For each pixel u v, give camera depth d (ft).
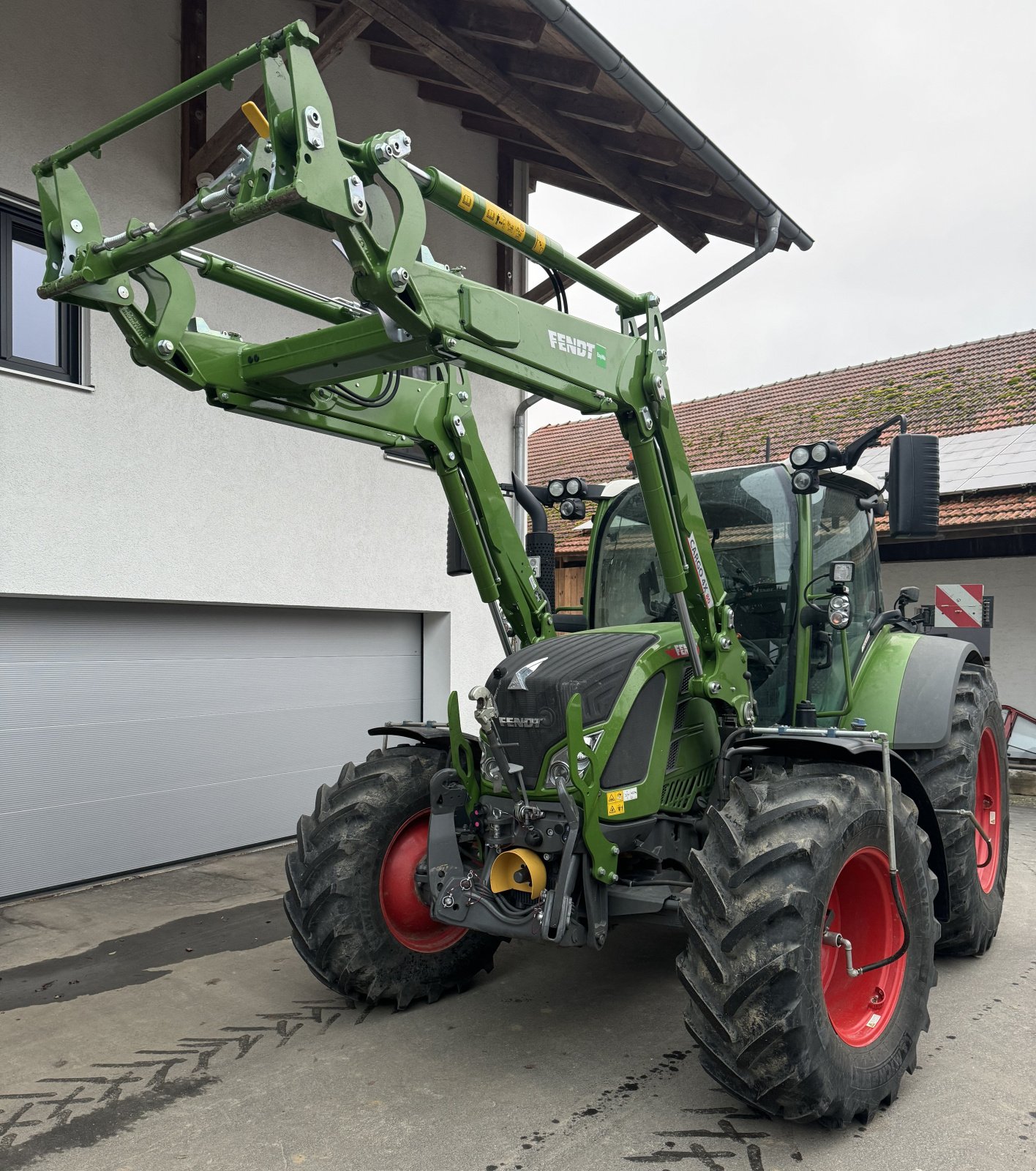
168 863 18.29
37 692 16.30
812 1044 8.13
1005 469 32.35
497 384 25.58
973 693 14.08
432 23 16.71
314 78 6.50
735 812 8.98
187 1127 8.78
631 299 10.21
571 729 9.28
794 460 11.28
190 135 17.94
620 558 13.96
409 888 11.63
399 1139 8.52
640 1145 8.39
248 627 19.79
